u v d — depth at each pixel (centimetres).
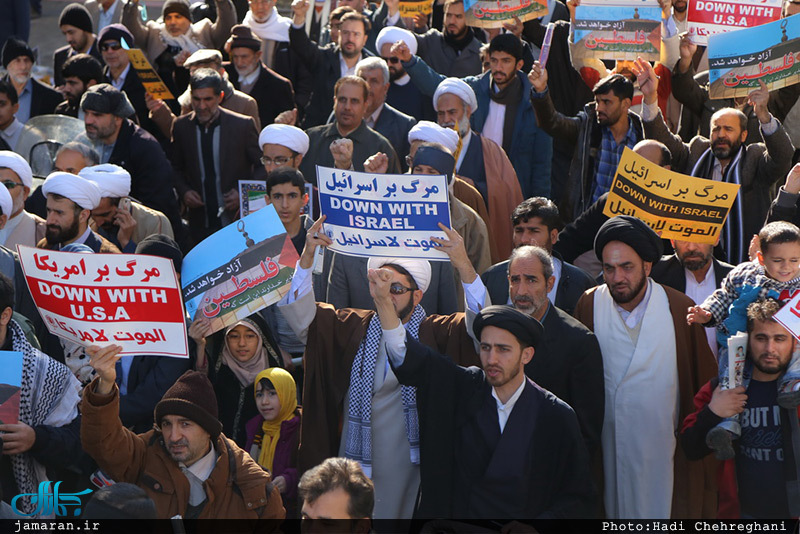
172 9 1136
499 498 492
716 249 741
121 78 1053
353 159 827
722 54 788
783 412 510
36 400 509
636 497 564
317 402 568
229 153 901
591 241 707
